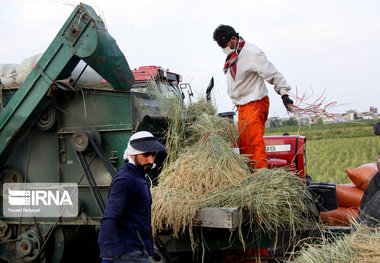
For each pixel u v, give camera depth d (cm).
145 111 495
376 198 370
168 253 438
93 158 493
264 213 403
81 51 456
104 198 489
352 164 1628
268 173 444
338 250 300
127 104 480
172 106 530
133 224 313
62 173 511
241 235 394
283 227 421
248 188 420
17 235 531
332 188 513
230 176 452
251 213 407
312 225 439
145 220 321
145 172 332
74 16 459
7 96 543
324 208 509
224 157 466
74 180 506
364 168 604
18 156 532
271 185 424
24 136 506
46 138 519
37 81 481
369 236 309
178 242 435
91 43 450
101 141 490
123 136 483
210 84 626
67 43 463
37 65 479
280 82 495
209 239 431
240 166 475
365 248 288
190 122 542
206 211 394
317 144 2881
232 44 519
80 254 573
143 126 491
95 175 496
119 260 303
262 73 498
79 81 520
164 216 415
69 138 506
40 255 520
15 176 532
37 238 514
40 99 481
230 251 454
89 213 502
